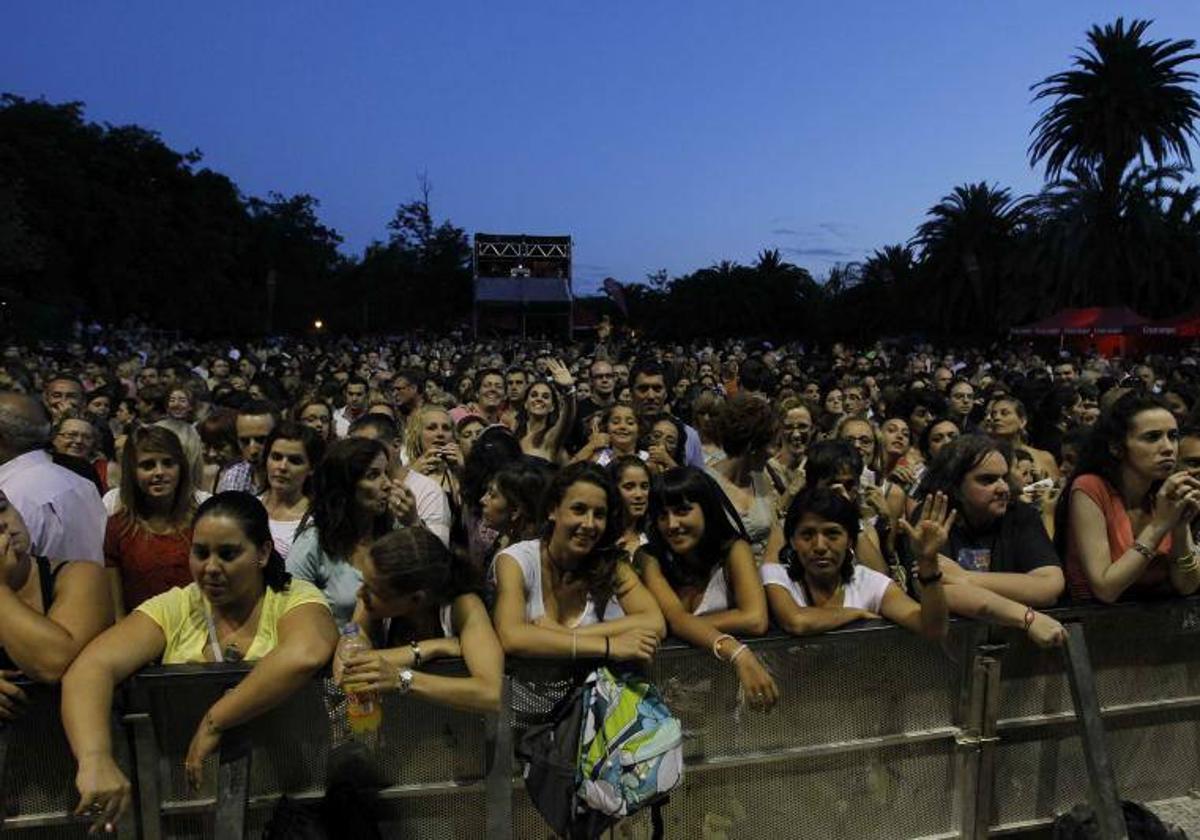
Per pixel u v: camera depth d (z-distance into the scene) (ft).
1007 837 12.01
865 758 11.48
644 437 22.94
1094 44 185.06
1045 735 12.14
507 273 189.57
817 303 251.19
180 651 9.92
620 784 9.74
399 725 10.01
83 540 13.78
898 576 13.30
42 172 173.99
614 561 11.19
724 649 10.61
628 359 81.76
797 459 21.70
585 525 10.80
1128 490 12.50
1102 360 83.97
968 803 11.76
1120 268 179.63
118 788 8.66
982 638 11.65
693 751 10.92
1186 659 12.69
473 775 10.20
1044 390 33.14
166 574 13.70
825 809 11.35
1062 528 13.00
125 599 13.78
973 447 12.64
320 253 308.81
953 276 207.82
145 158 202.08
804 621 11.15
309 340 225.15
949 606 11.38
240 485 19.03
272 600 10.19
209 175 228.22
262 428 18.76
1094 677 12.22
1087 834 11.33
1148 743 12.60
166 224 201.46
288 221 297.94
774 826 11.22
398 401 33.42
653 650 10.29
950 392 32.04
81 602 9.89
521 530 14.21
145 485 13.79
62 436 19.25
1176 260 179.22
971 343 208.54
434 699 9.50
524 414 27.14
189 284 208.33
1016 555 12.52
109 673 9.19
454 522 17.37
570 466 11.25
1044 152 192.13
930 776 11.71
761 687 10.43
